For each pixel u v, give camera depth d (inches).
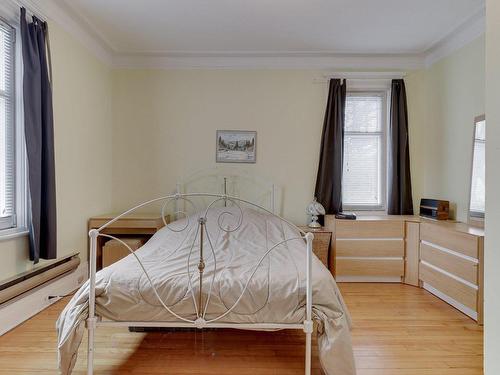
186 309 70.4
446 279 115.6
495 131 43.4
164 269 81.2
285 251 100.9
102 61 150.3
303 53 152.0
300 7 112.3
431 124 152.8
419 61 156.7
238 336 92.4
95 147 144.7
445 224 123.3
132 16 119.9
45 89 106.3
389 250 139.0
